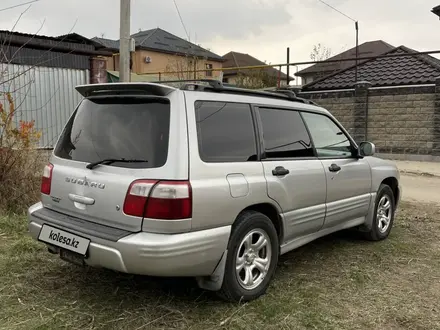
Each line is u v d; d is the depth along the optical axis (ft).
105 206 10.36
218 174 10.63
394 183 19.02
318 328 10.52
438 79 43.93
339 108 50.42
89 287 12.26
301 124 14.16
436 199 27.50
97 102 11.87
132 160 10.29
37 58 31.63
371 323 10.87
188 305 11.31
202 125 10.70
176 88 10.48
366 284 13.29
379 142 48.24
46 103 32.60
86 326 10.14
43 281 12.55
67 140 12.21
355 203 16.03
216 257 10.55
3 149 19.76
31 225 11.88
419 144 45.78
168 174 9.78
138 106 10.87
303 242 13.91
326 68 122.31
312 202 13.74
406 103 46.14
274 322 10.68
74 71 34.42
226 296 11.23
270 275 12.30
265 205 12.19
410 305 11.91
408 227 20.33
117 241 9.68
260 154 12.12
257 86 84.94
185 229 9.85
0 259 14.02
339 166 15.03
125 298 11.64
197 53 80.48
